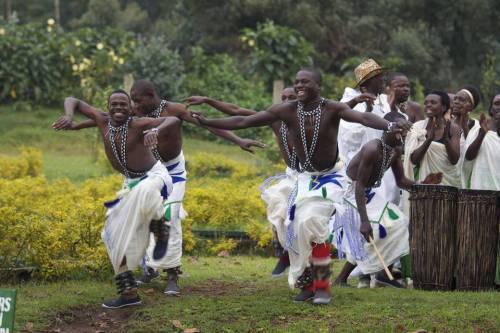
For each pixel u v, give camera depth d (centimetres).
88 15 6012
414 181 1152
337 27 4475
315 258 938
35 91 3262
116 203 932
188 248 1377
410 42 4272
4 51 3266
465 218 1052
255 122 962
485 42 4647
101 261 1086
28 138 2878
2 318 711
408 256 1127
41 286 1031
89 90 3175
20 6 6769
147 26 6038
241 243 1435
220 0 4609
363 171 998
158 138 1012
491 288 1064
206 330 848
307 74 930
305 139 940
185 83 3294
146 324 870
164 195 939
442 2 4531
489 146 1127
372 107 1117
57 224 1114
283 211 1022
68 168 2372
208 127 1018
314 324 862
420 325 853
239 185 1873
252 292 1033
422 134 1149
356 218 1031
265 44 3142
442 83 4391
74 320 899
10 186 1625
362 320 872
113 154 950
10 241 1050
